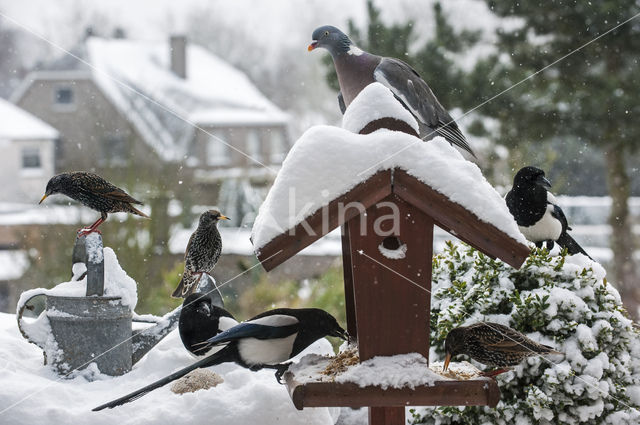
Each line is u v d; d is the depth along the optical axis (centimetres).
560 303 407
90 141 2581
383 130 334
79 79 2739
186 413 366
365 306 322
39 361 452
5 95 3070
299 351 358
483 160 1163
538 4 1163
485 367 409
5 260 1387
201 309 412
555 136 1172
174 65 2988
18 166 2653
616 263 1347
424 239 321
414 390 312
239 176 1716
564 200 1705
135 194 1220
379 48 1139
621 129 1182
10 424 357
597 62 1187
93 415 366
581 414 393
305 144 314
